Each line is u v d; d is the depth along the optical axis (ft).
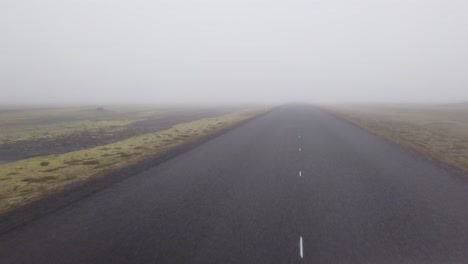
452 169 47.60
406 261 20.72
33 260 20.98
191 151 63.31
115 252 21.91
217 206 31.27
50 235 24.76
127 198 33.88
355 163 51.98
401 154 60.23
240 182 40.27
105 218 28.22
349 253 21.66
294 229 25.59
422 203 31.99
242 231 25.22
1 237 24.48
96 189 37.24
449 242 23.41
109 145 78.23
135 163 52.01
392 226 26.22
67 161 59.11
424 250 22.17
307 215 28.68
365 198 33.65
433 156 58.23
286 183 39.73
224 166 49.62
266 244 22.95
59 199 33.78
